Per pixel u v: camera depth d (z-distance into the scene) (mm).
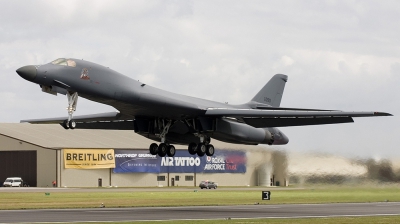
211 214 79812
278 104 111000
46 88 76188
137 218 72938
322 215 79625
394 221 71125
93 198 122562
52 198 122312
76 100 78312
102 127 103812
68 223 66062
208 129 93000
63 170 188250
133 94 82562
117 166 197875
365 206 99000
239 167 180375
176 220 69875
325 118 94688
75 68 76812
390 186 125000
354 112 89500
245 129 97562
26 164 193625
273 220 70938
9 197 126000
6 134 196375
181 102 88312
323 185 129125
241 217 75250
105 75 80062
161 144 96750
